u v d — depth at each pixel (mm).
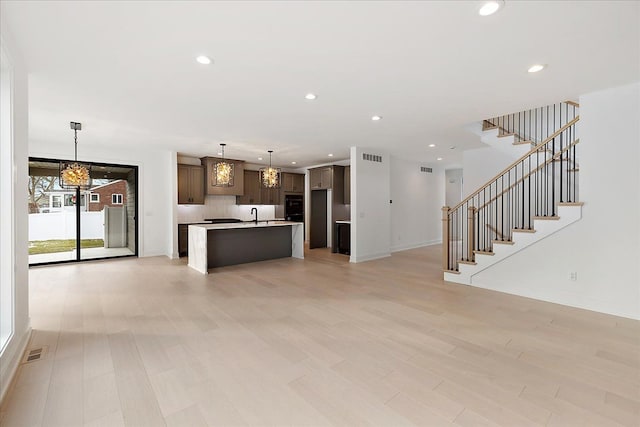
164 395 1898
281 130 4898
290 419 1694
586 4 1803
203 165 7648
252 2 1791
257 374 2137
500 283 4215
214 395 1902
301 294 4059
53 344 2564
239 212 8508
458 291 4203
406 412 1747
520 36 2170
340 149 6629
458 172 9891
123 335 2760
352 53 2420
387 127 4723
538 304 3641
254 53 2420
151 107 3723
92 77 2844
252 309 3465
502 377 2100
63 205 6059
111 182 6543
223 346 2557
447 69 2705
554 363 2281
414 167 8555
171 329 2900
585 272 3465
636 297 3137
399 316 3248
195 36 2170
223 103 3588
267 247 6676
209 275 5152
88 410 1751
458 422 1662
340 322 3084
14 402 1809
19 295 2367
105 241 6535
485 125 5387
